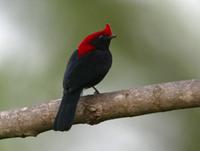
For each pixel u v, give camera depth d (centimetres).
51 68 1530
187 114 1571
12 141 1485
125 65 1560
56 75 1522
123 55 1561
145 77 1564
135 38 1571
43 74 1523
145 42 1575
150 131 1591
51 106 970
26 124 970
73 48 1544
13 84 1506
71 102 961
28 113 971
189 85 934
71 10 1571
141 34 1577
